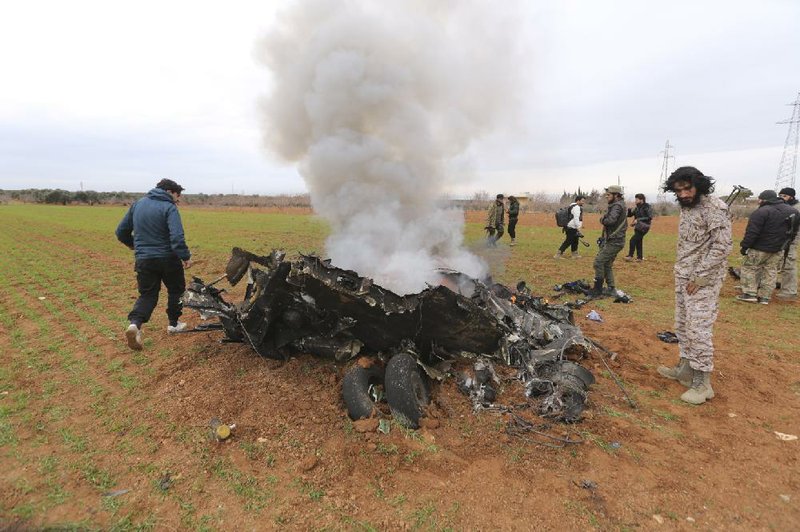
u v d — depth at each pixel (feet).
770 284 25.98
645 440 11.62
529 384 13.41
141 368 15.47
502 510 9.00
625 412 13.17
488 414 12.51
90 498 9.11
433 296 12.12
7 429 11.44
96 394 13.53
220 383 14.15
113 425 11.78
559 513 8.94
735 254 48.06
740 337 20.24
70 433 11.40
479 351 14.80
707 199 13.57
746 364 16.94
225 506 9.00
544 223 92.07
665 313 24.08
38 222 78.28
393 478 9.95
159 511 8.82
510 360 14.43
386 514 8.86
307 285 11.89
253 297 13.62
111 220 84.28
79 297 25.49
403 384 11.87
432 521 8.68
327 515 8.79
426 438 11.31
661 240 60.39
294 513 8.84
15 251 43.14
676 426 12.44
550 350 14.16
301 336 14.69
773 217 24.86
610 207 25.88
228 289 27.84
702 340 13.56
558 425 12.14
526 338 14.84
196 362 15.84
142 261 16.25
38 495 9.14
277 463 10.37
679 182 13.60
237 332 15.20
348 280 11.99
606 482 9.93
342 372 14.74
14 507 8.78
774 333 20.85
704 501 9.41
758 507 9.25
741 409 13.44
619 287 30.50
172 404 12.94
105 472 9.91
